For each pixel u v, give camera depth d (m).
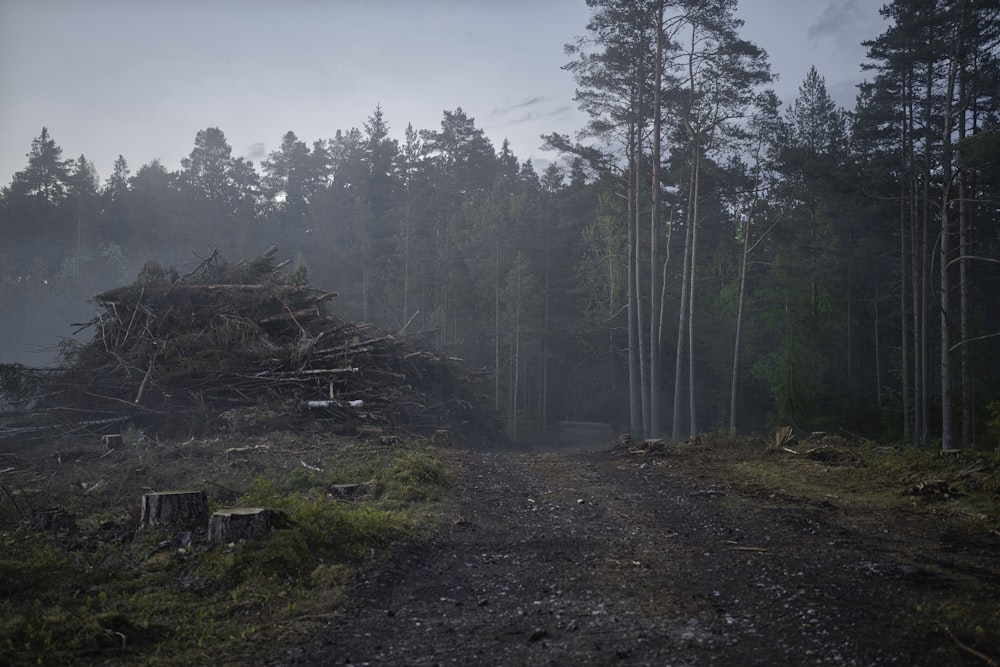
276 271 26.91
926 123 34.31
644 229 49.47
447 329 54.19
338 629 6.40
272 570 7.72
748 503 12.24
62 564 7.74
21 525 9.73
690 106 33.44
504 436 37.28
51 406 19.66
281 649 5.94
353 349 23.11
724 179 35.59
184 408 19.31
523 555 9.05
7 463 14.82
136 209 80.31
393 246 66.81
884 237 45.69
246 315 23.52
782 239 37.47
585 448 41.06
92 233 75.44
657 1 32.94
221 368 20.59
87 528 9.55
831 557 8.55
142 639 6.14
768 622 6.34
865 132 37.66
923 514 11.09
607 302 53.31
